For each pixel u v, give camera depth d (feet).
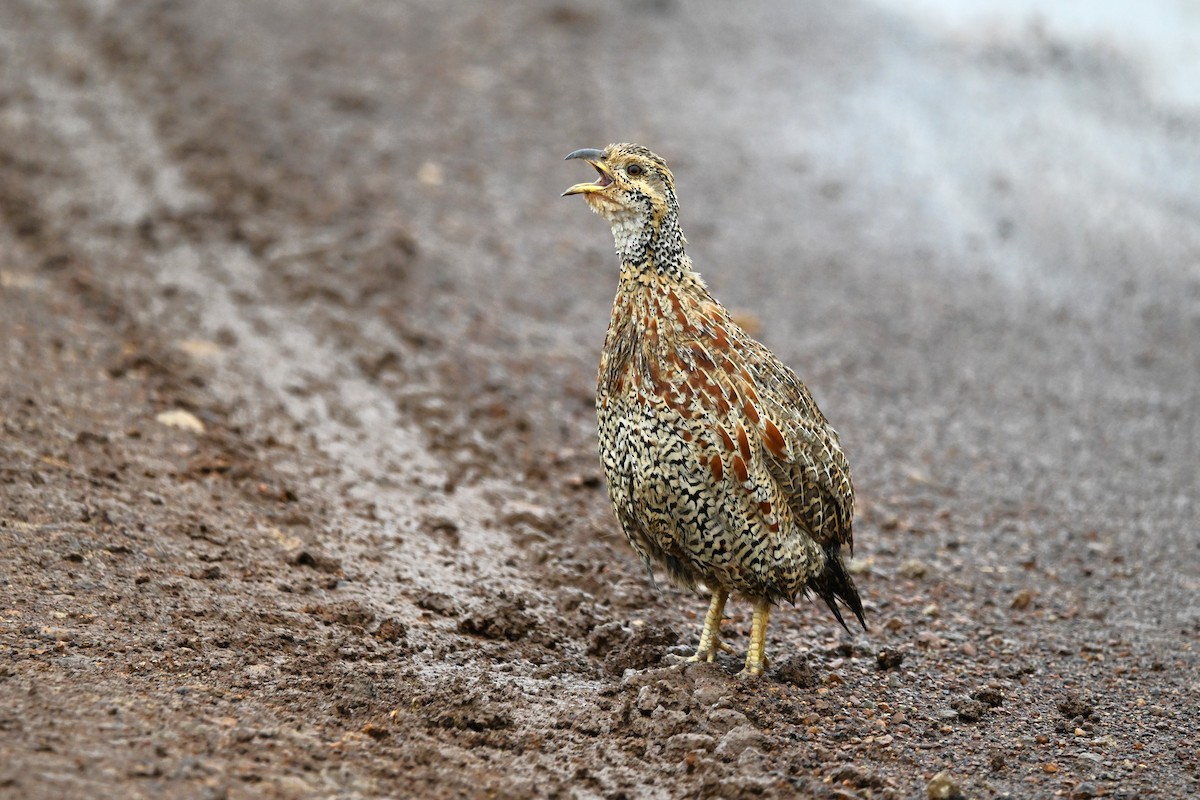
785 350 90.27
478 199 108.78
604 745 44.16
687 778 42.24
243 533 57.93
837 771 43.06
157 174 104.68
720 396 47.16
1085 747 47.14
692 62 138.10
